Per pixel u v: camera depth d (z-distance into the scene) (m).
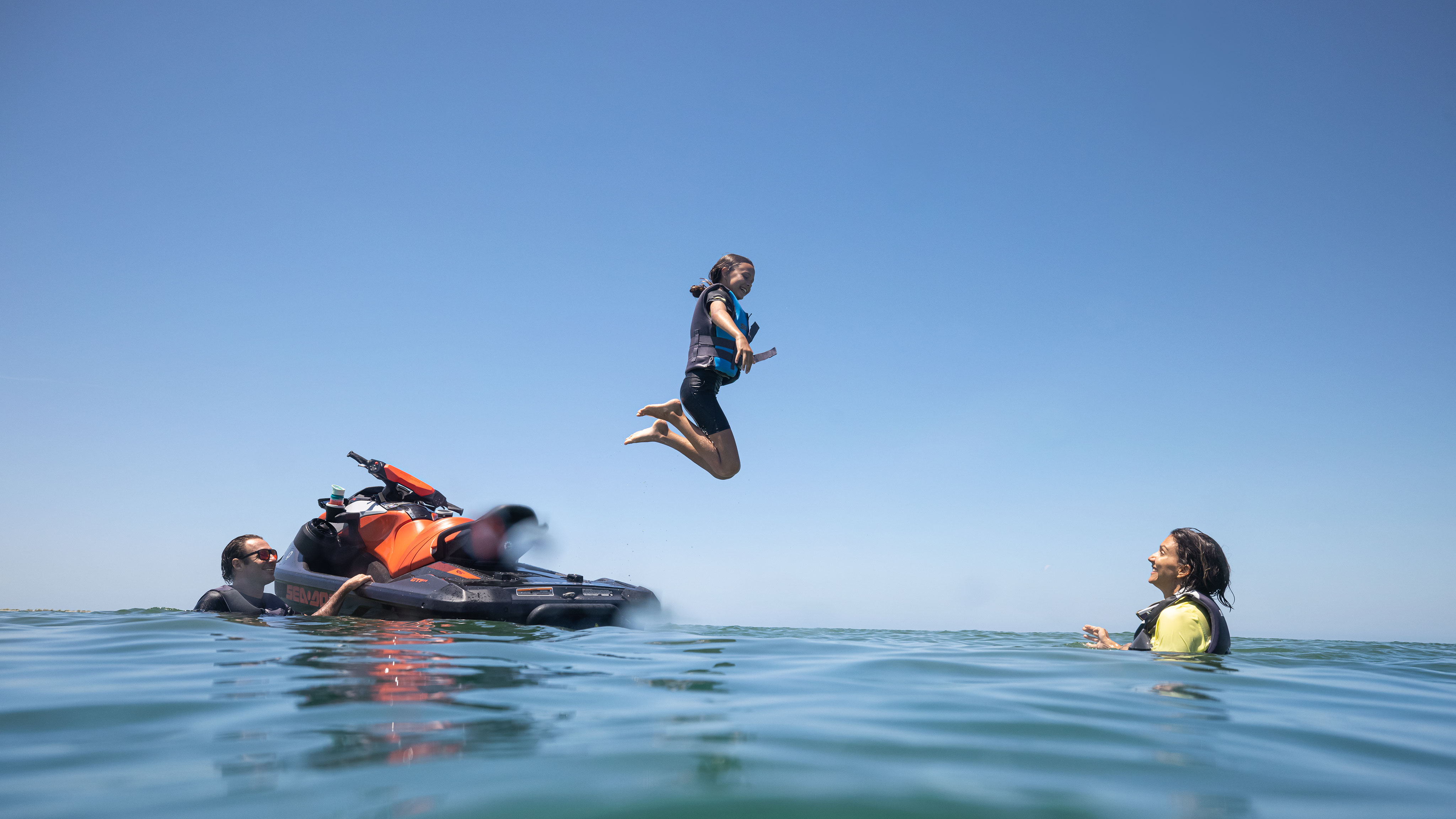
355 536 6.70
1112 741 1.91
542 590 5.90
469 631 4.84
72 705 2.10
